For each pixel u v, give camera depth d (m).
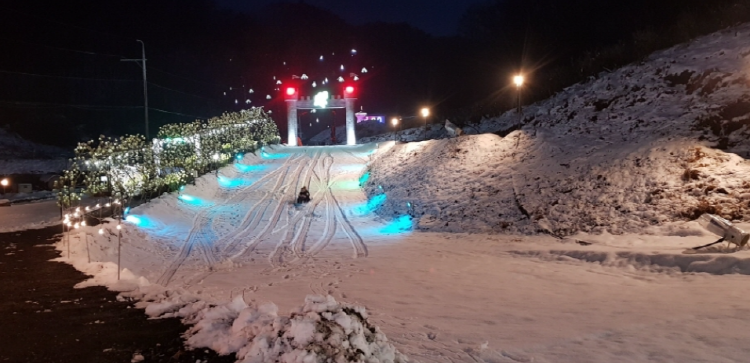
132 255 15.05
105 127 56.66
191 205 23.97
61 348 6.21
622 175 18.77
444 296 10.43
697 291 9.56
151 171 23.39
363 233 19.77
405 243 17.64
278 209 24.28
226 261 14.80
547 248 14.93
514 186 21.11
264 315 6.29
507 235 17.72
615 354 6.55
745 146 18.27
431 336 7.66
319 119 80.19
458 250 16.08
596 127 24.03
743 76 21.98
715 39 27.53
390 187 26.41
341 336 5.39
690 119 21.06
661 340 6.90
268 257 15.70
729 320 7.50
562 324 8.04
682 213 15.92
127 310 7.70
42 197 30.81
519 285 11.22
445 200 22.05
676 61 26.81
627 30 43.88
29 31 49.88
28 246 13.88
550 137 24.59
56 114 52.19
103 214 19.28
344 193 27.98
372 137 52.69
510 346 7.04
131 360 5.80
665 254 12.05
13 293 8.81
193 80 68.50
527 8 56.25
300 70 79.25
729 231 12.00
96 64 56.31
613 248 13.95
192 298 8.12
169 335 6.56
